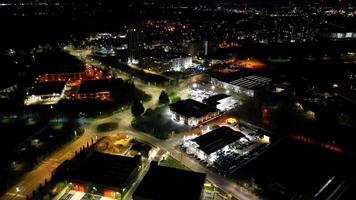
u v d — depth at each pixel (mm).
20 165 99062
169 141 115000
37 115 133500
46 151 105250
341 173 96562
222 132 114125
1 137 114438
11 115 133750
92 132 122125
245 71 192125
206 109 134625
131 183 89750
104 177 86750
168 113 140500
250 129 124438
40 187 87250
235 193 86500
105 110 140750
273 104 151125
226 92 166750
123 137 116250
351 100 156250
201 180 84188
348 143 114000
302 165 100312
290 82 181625
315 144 113750
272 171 96812
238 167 99125
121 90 164375
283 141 115562
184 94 164625
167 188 80375
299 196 85312
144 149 104375
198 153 105438
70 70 191625
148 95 162250
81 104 148750
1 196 84688
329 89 171750
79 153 104562
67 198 83875
